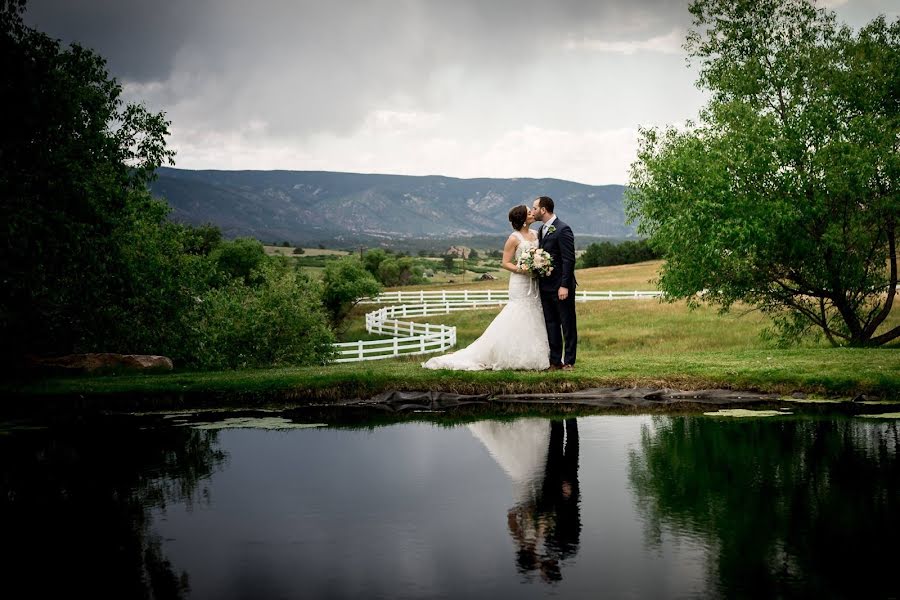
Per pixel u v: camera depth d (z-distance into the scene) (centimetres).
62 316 1644
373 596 417
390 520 556
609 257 11756
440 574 447
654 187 1908
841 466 682
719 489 617
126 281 1656
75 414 1057
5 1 1299
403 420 978
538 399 1127
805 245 1753
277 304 2044
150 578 448
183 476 697
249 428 932
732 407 1031
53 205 1355
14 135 1303
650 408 1035
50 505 606
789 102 1853
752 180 1777
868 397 1068
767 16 1920
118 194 1585
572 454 760
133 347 1847
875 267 1881
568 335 1220
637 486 634
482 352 1226
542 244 1209
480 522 547
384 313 4072
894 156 1658
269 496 625
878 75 1767
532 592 418
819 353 1432
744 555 467
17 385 1181
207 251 7069
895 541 485
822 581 424
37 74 1328
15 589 431
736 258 1719
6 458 775
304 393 1135
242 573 453
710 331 3281
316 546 502
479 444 821
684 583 425
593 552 480
